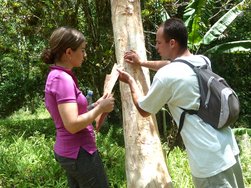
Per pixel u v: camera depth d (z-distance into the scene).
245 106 11.39
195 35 6.76
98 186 2.75
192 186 4.77
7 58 12.92
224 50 6.81
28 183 4.98
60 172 5.27
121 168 5.38
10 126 10.77
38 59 9.40
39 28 8.76
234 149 2.64
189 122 2.55
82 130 2.71
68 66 2.70
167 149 6.41
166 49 2.68
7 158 6.00
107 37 8.61
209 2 6.74
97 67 8.83
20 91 13.86
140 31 3.37
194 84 2.52
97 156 2.78
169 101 2.62
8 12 9.04
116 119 10.62
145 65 3.17
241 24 10.83
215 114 2.50
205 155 2.50
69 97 2.56
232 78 11.44
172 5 8.21
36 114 14.87
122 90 3.30
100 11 8.58
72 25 8.61
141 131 3.21
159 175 3.15
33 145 6.84
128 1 3.35
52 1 8.48
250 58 11.40
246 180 4.99
